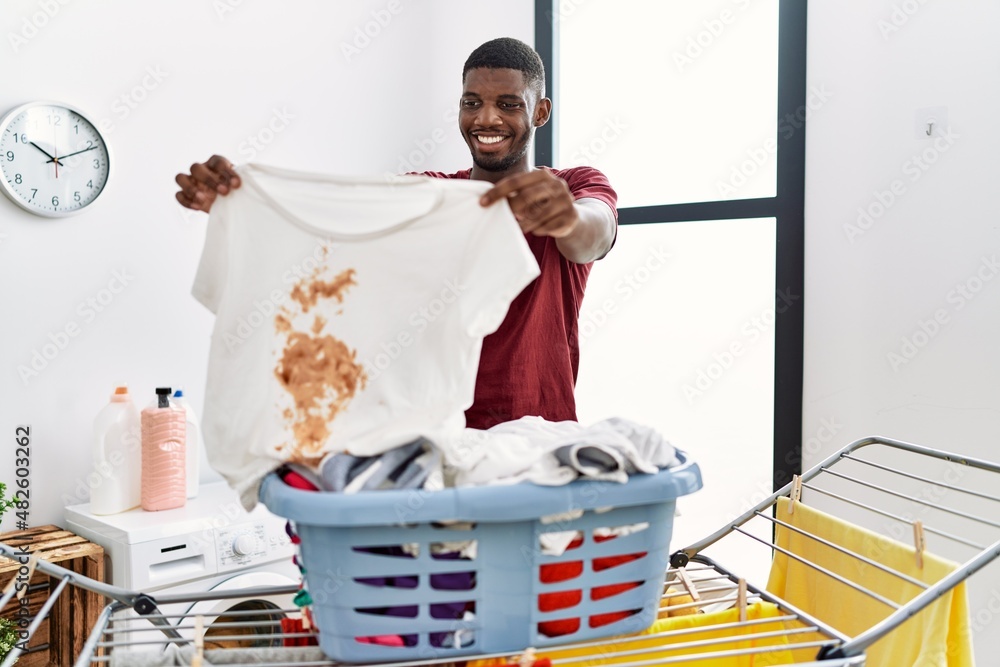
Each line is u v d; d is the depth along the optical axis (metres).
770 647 1.01
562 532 0.92
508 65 1.46
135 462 2.03
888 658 1.21
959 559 2.03
